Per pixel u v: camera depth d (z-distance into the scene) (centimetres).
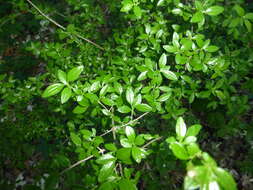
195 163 104
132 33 292
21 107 301
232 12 222
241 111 223
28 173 324
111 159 153
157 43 241
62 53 294
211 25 262
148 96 190
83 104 171
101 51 337
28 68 420
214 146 297
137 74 260
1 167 322
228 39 288
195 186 92
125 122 199
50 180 145
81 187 154
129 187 143
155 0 277
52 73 297
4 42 462
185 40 190
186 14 198
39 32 466
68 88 155
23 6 343
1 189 217
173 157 170
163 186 215
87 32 356
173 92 242
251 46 259
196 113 312
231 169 288
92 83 195
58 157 169
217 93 216
